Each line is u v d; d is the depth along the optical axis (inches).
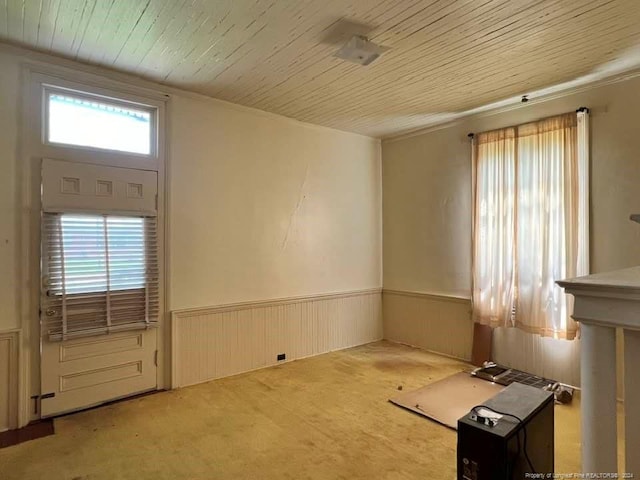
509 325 151.5
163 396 131.3
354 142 197.3
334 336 187.0
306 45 107.6
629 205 125.2
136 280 130.0
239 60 116.7
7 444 100.4
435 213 183.3
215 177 149.2
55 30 100.0
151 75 127.1
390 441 102.7
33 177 112.7
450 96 145.8
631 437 41.4
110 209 125.3
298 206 175.0
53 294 114.7
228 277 152.5
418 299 190.1
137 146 133.3
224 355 150.6
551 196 140.6
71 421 113.3
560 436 104.7
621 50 110.7
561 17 93.8
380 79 130.9
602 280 42.4
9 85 109.0
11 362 108.7
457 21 95.4
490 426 64.4
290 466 91.6
